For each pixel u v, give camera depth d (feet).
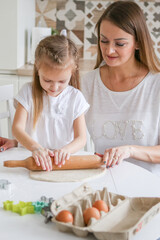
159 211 2.87
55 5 9.46
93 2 9.46
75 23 9.59
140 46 4.72
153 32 9.54
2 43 7.50
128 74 4.93
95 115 5.12
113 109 5.03
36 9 9.50
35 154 3.84
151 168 4.89
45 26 9.61
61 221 2.64
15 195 3.24
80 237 2.58
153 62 4.86
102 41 4.49
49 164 3.79
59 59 4.04
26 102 4.62
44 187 3.44
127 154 4.19
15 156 4.26
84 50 9.77
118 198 3.04
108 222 2.67
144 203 2.95
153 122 4.91
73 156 3.93
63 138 4.74
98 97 5.14
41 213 2.89
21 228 2.69
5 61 7.59
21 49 8.00
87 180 3.65
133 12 4.42
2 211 2.94
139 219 2.59
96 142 5.16
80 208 2.71
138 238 2.64
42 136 4.72
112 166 3.98
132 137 4.96
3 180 3.47
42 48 4.18
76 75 4.85
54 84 4.17
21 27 7.84
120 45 4.38
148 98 4.91
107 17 4.38
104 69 5.16
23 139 4.23
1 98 5.52
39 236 2.59
